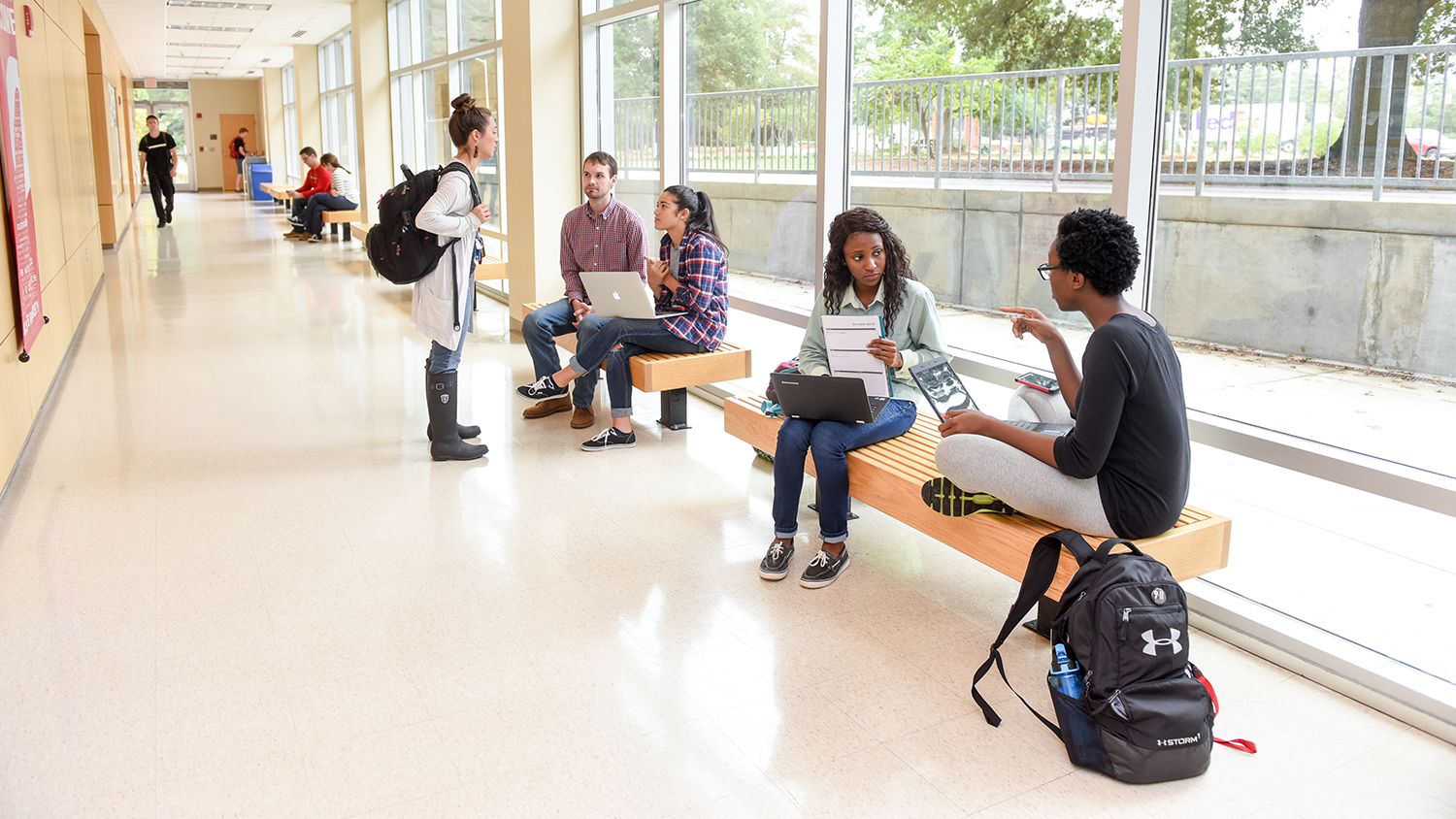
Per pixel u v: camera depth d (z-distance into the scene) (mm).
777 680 2578
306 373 6086
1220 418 2922
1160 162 3021
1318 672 2578
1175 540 2510
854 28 4289
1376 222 2471
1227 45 2779
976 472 2645
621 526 3652
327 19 14945
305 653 2691
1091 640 2203
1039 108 3408
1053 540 2424
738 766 2213
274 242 14008
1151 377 2393
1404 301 2447
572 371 4734
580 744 2287
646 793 2113
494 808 2057
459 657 2684
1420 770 2227
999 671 2637
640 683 2557
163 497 3912
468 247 4219
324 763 2203
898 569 3297
